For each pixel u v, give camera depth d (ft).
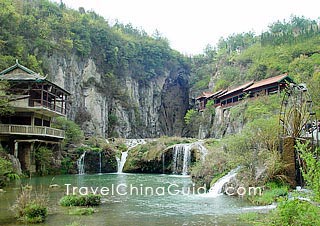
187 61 370.53
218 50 410.72
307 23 384.47
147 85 323.78
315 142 92.63
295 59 233.76
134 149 179.01
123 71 298.35
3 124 122.42
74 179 124.47
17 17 179.63
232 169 90.89
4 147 124.47
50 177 128.67
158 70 336.08
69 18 255.50
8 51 161.58
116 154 176.14
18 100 128.88
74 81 239.09
